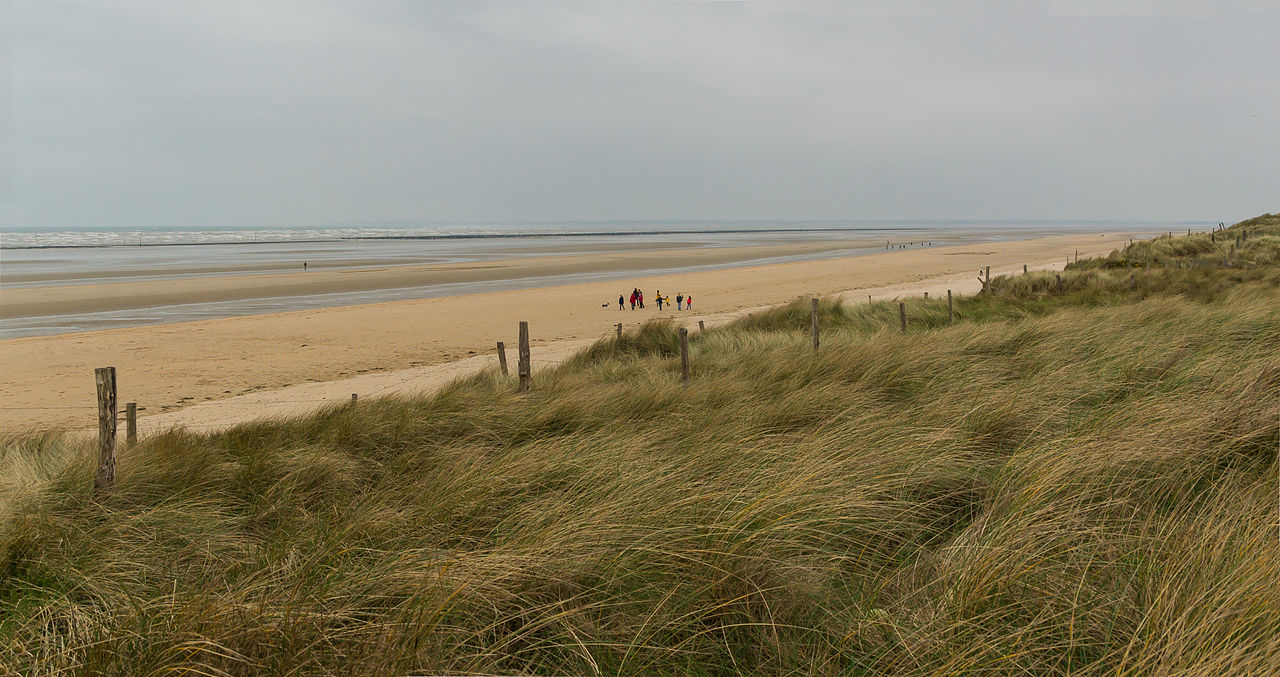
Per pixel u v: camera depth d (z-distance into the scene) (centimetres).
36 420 1462
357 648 276
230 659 266
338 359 2123
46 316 3169
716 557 328
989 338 1038
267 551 390
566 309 3309
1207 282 2377
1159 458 418
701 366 1105
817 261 6906
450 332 2623
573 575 328
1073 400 617
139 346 2336
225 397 1658
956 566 317
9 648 287
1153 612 253
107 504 520
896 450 473
